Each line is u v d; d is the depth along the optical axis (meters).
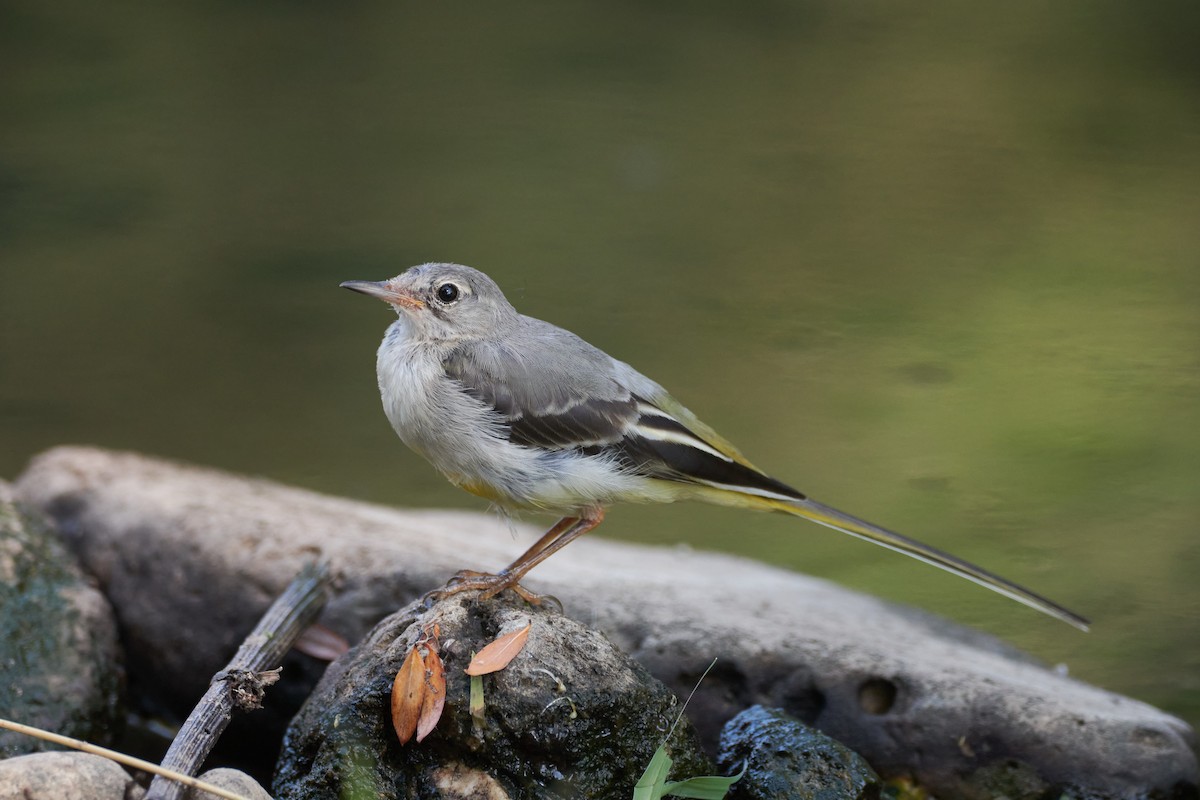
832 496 12.95
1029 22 29.44
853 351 16.22
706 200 20.94
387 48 26.95
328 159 21.80
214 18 28.77
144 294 17.06
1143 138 23.45
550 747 6.36
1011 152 23.22
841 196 21.23
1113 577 11.45
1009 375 15.63
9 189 19.69
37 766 5.90
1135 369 15.69
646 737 6.57
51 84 24.16
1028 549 11.90
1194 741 7.92
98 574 9.62
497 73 26.25
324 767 6.48
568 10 30.47
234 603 9.07
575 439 7.79
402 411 7.86
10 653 8.62
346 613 8.63
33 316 16.38
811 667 8.02
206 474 10.94
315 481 13.08
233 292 17.20
